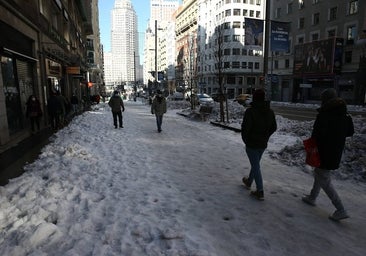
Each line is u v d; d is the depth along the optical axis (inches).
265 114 198.5
